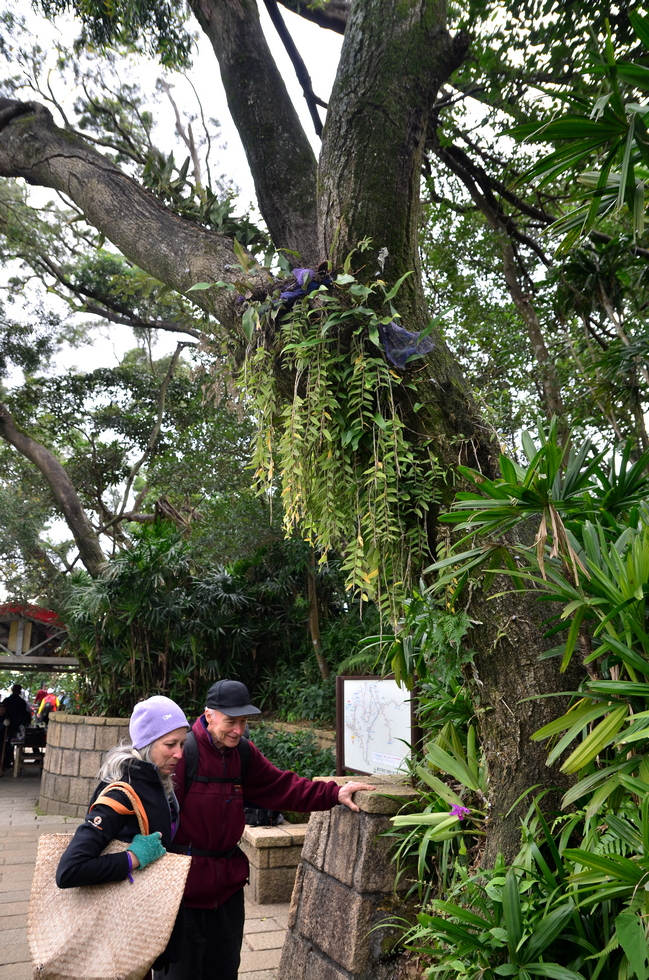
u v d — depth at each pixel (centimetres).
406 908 264
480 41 450
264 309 272
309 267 281
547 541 246
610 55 212
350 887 271
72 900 178
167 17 534
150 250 371
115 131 729
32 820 770
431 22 310
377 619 789
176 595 875
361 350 264
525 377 648
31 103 464
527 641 252
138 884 182
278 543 890
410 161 296
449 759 266
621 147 235
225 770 239
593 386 497
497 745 254
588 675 242
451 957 216
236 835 237
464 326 711
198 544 920
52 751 844
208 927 231
